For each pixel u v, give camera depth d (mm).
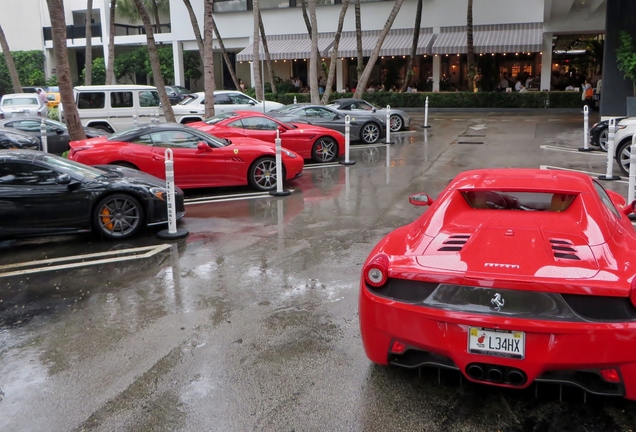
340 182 11898
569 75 36719
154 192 7883
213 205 9883
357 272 6172
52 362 4285
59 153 16938
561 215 4027
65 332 4820
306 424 3418
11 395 3834
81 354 4406
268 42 36125
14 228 7223
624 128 11805
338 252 6941
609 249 3500
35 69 42656
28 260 6914
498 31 31469
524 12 30875
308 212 9195
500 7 31219
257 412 3553
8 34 43375
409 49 32062
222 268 6434
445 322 3270
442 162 14273
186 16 37531
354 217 8766
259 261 6664
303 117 17328
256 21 23812
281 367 4113
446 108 31266
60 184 7355
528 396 3635
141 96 19734
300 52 34125
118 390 3859
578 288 3061
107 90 19234
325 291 5633
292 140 14219
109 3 39281
